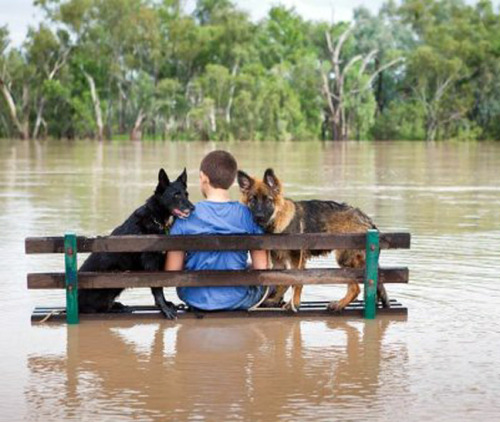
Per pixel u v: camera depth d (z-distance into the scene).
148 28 107.75
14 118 110.00
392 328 8.11
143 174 32.97
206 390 6.23
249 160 46.53
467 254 12.23
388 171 36.16
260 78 105.69
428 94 116.50
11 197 22.06
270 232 8.62
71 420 5.61
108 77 111.06
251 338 7.74
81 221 16.38
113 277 8.20
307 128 110.69
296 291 8.53
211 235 8.27
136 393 6.15
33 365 6.87
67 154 55.78
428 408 5.84
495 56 111.75
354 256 8.77
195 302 8.44
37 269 10.96
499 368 6.79
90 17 106.44
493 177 32.03
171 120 110.62
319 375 6.60
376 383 6.39
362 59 119.56
